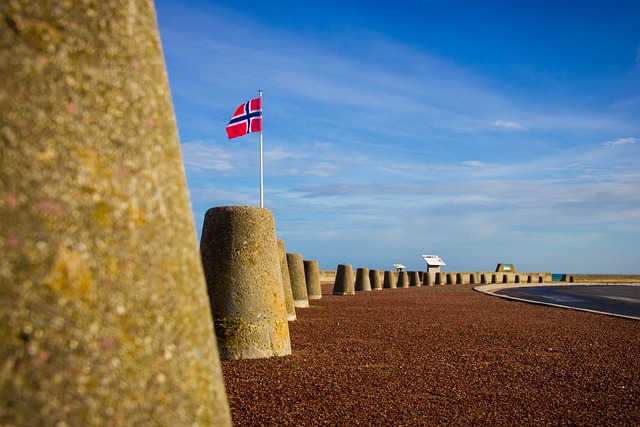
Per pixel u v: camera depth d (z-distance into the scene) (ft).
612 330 47.03
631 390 25.68
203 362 6.55
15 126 5.46
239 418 19.30
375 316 53.47
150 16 6.76
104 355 5.60
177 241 6.61
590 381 27.22
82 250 5.66
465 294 95.76
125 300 5.88
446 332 43.06
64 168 5.67
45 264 5.43
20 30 5.58
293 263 62.18
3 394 5.09
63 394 5.31
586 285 171.12
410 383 25.41
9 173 5.38
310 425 18.84
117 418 5.57
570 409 22.21
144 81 6.49
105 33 6.13
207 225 31.50
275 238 32.30
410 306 66.23
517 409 21.89
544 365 30.81
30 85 5.58
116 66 6.19
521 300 78.33
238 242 30.68
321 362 29.53
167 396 6.01
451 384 25.55
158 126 6.62
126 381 5.70
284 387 23.77
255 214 31.19
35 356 5.25
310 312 56.03
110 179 5.99
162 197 6.51
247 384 24.16
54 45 5.75
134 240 6.09
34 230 5.42
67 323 5.44
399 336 40.09
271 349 30.60
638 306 79.61
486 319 53.16
